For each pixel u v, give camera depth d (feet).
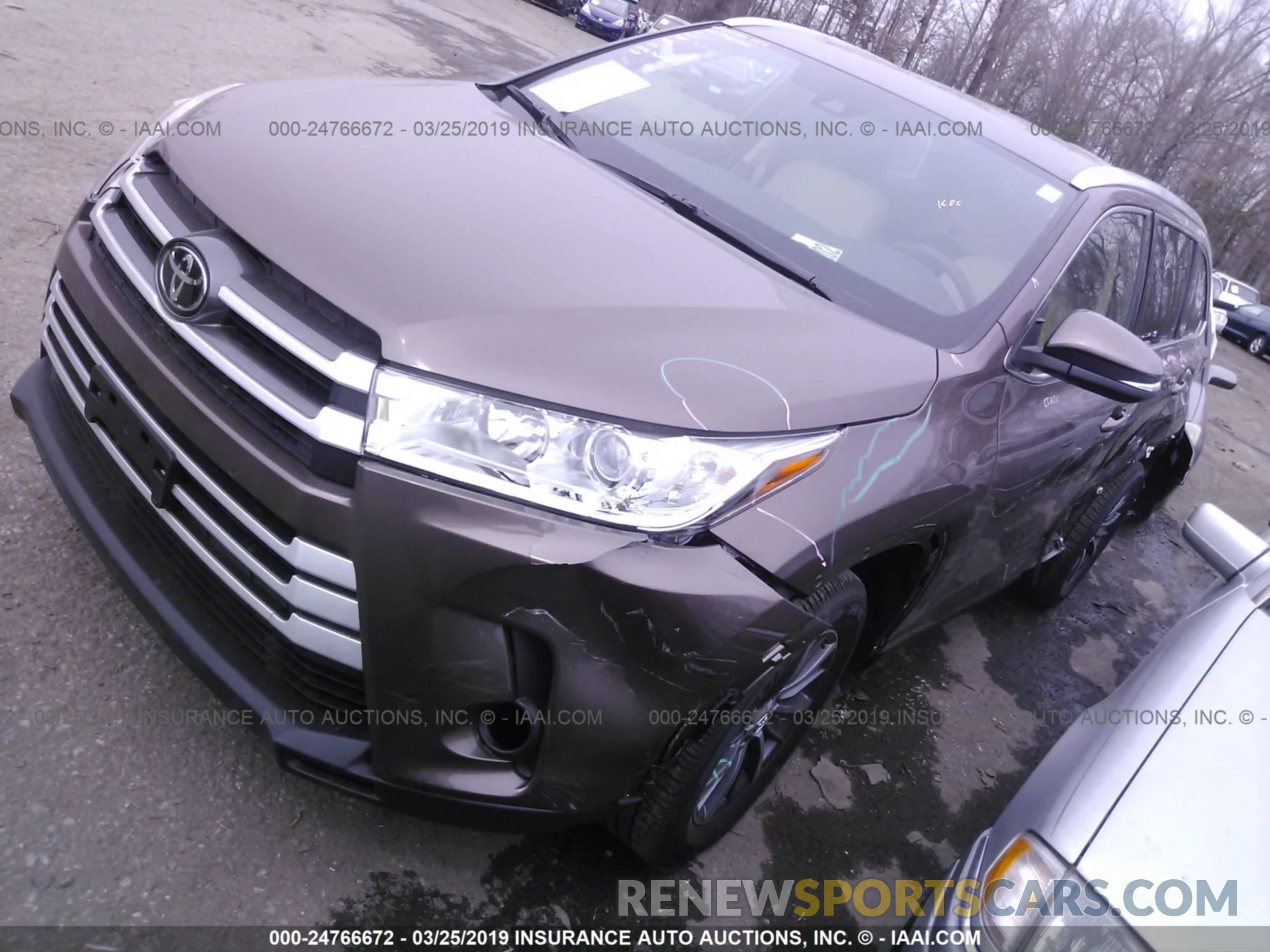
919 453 6.97
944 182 9.26
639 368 5.77
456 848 7.04
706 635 5.59
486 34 49.24
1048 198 9.47
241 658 6.18
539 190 7.39
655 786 6.35
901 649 12.00
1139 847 5.30
